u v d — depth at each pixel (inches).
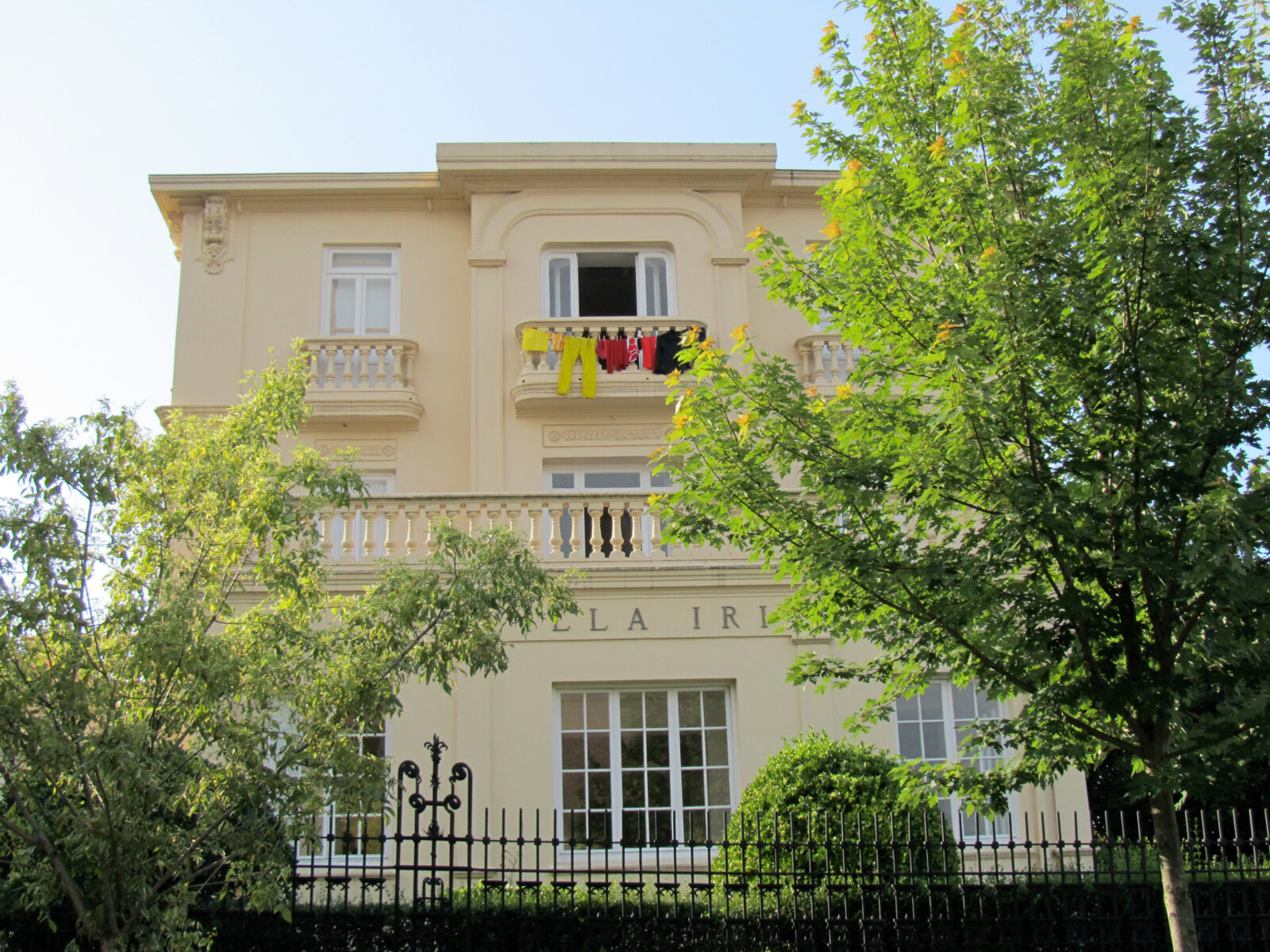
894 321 362.0
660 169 771.4
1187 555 306.5
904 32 383.9
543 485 731.4
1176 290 322.7
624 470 738.8
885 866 416.5
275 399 374.3
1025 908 427.2
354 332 772.0
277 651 343.6
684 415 371.6
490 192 774.5
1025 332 323.3
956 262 364.2
